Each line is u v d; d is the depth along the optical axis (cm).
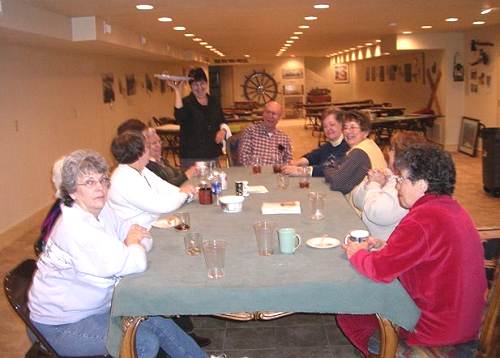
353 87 2103
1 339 317
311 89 2133
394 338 190
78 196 196
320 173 393
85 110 788
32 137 597
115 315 184
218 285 183
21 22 456
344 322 225
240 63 1975
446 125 1044
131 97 1059
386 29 889
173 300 183
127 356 188
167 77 477
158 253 218
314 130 1498
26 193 577
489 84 912
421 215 185
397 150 250
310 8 582
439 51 1064
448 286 182
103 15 579
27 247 512
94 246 190
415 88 1277
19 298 199
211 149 496
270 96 2139
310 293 183
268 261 203
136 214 275
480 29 929
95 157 198
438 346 188
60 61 693
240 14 614
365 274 185
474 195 659
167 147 1085
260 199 312
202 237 235
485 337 168
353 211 276
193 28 750
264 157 466
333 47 1375
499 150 638
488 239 270
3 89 529
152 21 646
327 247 214
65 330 197
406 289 189
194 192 313
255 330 308
